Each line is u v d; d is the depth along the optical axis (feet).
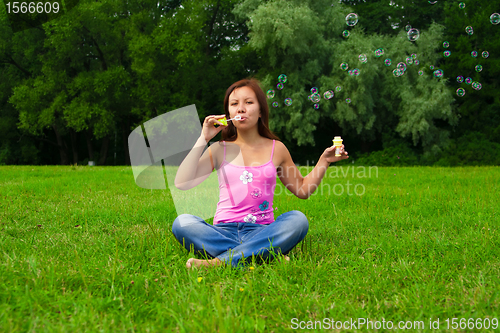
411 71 50.31
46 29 48.55
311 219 9.52
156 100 50.06
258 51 49.93
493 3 50.70
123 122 62.18
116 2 51.37
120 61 54.60
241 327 3.75
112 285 4.60
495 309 4.33
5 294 4.41
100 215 9.66
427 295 4.53
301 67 50.14
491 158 48.08
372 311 4.29
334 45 49.52
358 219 9.39
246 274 5.14
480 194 12.84
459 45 49.93
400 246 6.67
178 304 4.36
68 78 52.39
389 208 11.35
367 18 57.36
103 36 51.31
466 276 5.27
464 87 50.85
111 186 16.02
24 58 56.85
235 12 49.80
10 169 26.03
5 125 56.70
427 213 10.22
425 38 50.55
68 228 8.39
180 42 47.06
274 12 45.27
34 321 3.85
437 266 5.74
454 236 7.54
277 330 3.89
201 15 50.31
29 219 9.09
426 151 52.06
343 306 4.34
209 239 5.91
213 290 4.81
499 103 51.90
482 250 6.29
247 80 6.73
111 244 6.91
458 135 54.85
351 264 5.84
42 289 4.62
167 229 8.00
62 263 5.71
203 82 52.95
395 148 52.90
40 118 50.08
